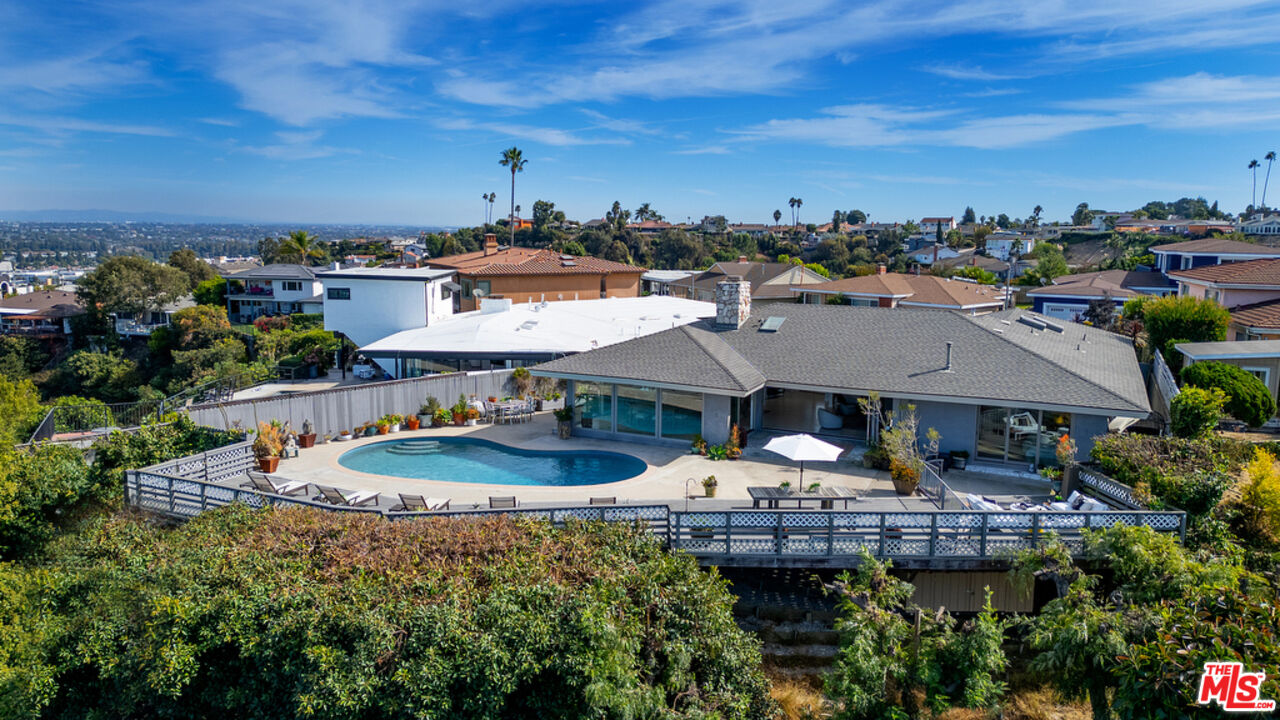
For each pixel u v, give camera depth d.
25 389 38.88
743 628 16.58
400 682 10.86
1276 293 39.47
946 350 25.31
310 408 26.42
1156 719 10.77
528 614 11.65
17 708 12.73
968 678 12.87
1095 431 21.56
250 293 88.44
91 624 13.14
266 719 11.91
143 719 13.19
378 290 46.12
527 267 64.12
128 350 80.69
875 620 13.43
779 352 27.12
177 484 18.53
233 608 12.17
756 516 16.16
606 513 16.30
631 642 11.89
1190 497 16.52
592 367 26.00
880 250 162.62
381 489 20.62
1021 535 15.91
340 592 12.38
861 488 20.48
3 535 18.94
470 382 31.41
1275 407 25.98
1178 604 11.92
